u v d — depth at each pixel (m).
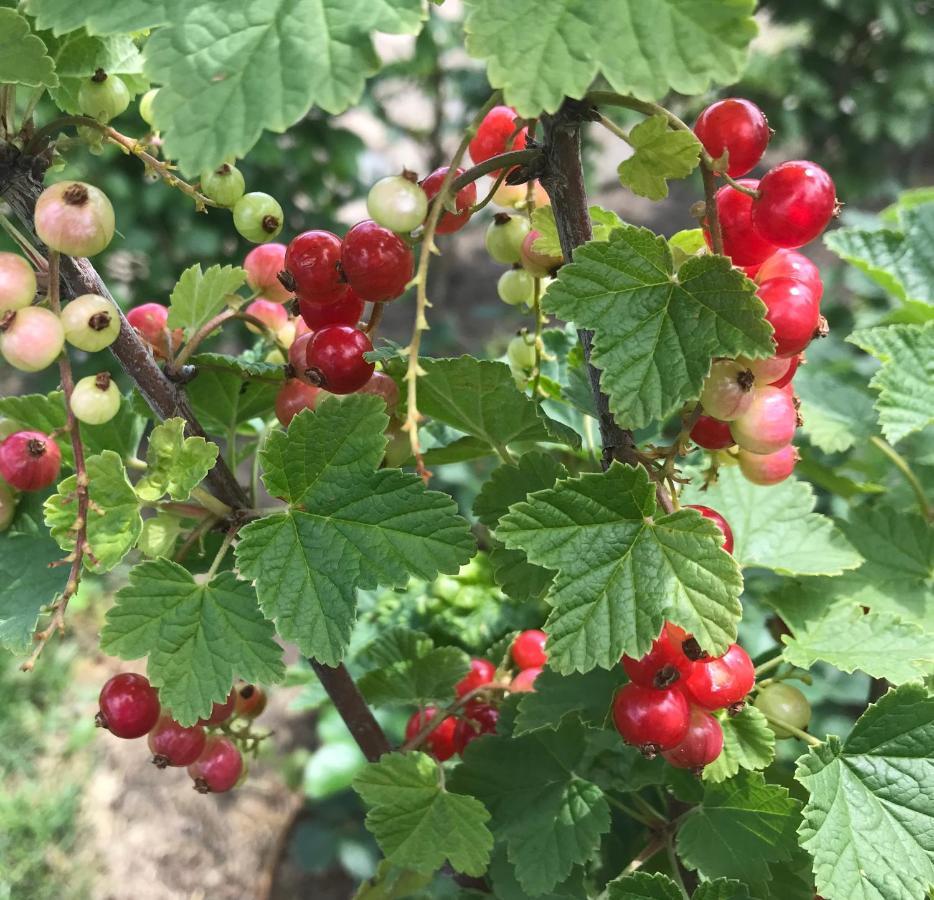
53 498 0.12
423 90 0.84
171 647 0.12
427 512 0.12
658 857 0.17
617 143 1.05
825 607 0.16
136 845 0.49
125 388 0.58
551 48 0.08
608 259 0.11
